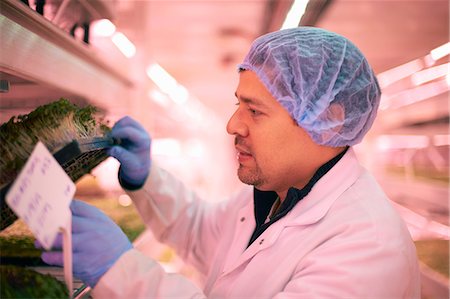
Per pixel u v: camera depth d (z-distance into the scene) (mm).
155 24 4949
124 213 2609
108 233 958
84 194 3109
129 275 958
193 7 4441
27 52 1380
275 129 1214
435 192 4879
